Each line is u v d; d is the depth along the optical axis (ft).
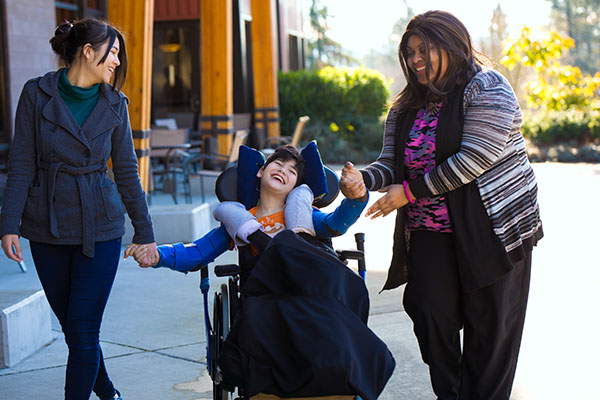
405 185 10.87
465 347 11.45
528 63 63.10
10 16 36.32
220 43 42.63
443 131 10.82
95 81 11.11
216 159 37.40
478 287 10.75
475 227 10.75
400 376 13.98
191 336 16.74
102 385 11.98
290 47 83.41
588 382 13.51
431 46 10.71
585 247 25.20
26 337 15.48
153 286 21.20
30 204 11.00
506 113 10.49
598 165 53.98
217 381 9.85
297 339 8.93
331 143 63.62
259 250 10.80
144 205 11.56
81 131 10.89
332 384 8.76
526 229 10.96
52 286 11.32
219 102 42.91
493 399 11.27
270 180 11.36
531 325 16.87
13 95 36.58
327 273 9.74
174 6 61.00
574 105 64.03
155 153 40.22
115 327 17.46
